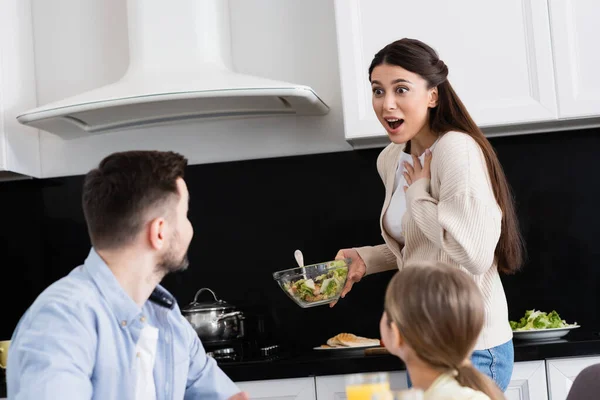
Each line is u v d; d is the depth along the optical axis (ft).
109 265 5.11
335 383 8.46
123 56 10.74
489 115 8.95
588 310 9.77
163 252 5.14
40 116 9.37
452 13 9.05
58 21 10.89
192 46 9.76
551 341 8.55
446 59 9.04
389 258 8.50
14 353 4.56
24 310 10.66
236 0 10.52
